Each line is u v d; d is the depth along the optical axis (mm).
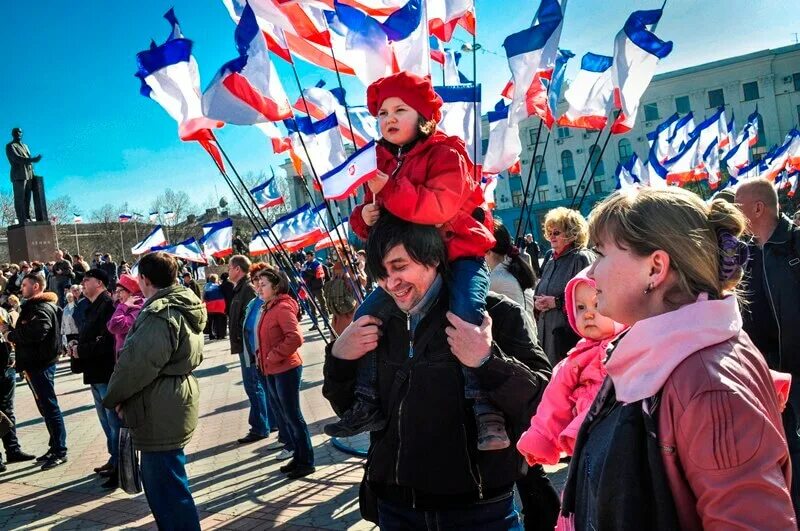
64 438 6328
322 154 4203
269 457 5801
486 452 1959
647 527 1129
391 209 1915
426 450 1931
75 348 5453
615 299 1271
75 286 13586
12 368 6586
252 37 3229
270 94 3246
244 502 4652
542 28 3736
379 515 2131
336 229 3691
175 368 3498
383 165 2230
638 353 1180
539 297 4309
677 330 1137
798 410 3080
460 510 1962
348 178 1982
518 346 2033
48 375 6258
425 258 1915
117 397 3336
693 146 10102
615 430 1195
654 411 1146
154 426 3410
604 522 1172
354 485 4773
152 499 3436
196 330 3648
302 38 3562
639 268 1235
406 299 1971
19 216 22078
